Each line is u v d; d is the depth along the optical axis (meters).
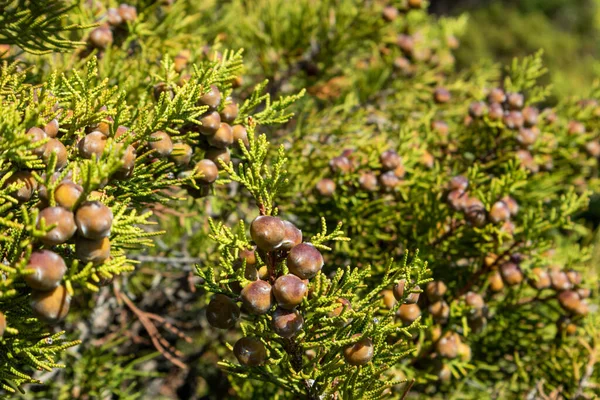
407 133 0.58
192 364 0.84
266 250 0.39
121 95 0.40
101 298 0.66
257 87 0.45
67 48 0.47
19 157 0.38
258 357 0.40
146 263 0.76
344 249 0.55
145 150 0.42
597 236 0.71
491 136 0.60
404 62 0.76
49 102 0.40
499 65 0.84
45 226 0.36
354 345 0.41
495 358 0.59
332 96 0.76
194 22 0.71
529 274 0.54
